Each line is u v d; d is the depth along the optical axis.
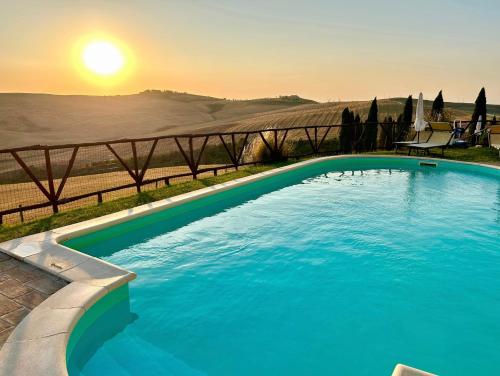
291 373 2.79
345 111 17.86
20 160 5.29
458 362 2.92
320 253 4.89
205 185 7.55
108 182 11.75
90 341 2.98
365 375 2.78
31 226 4.98
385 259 4.70
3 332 2.51
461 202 7.17
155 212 5.62
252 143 11.62
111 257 4.76
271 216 6.43
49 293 3.05
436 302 3.74
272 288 4.01
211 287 4.01
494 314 3.54
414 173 10.02
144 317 3.43
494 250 4.93
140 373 2.72
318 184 8.84
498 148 10.89
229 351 3.01
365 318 3.48
